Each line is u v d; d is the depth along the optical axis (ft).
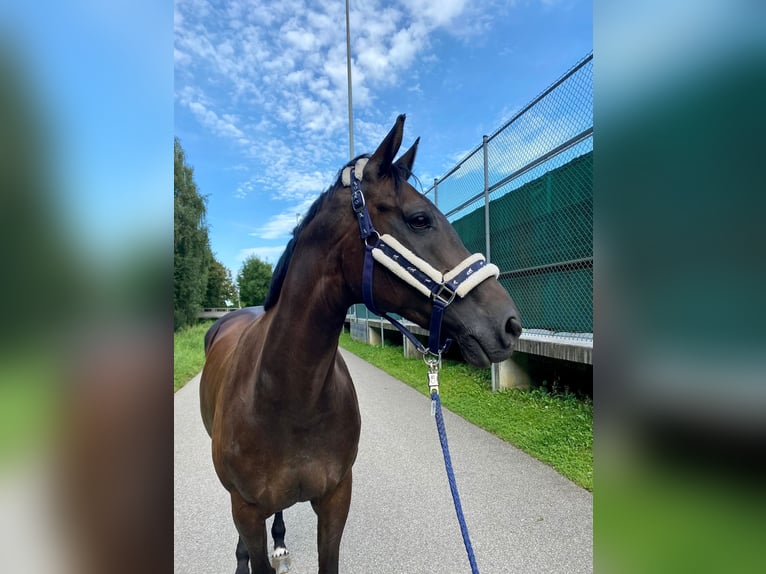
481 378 20.66
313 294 4.31
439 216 4.18
